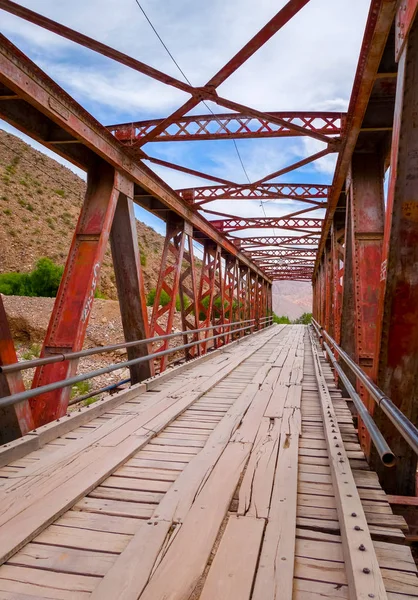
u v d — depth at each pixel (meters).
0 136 63.78
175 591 1.99
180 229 10.40
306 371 8.91
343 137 5.86
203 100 5.51
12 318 17.28
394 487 3.66
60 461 3.64
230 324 14.56
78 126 5.17
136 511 2.87
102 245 6.00
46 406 5.08
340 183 7.33
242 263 20.72
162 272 9.69
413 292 3.04
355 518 2.51
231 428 4.67
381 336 3.21
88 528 2.64
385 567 2.19
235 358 10.99
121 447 4.01
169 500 2.92
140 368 7.47
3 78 3.88
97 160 6.50
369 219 5.66
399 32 2.95
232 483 3.19
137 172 7.05
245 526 2.56
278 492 3.04
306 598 1.99
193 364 9.34
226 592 1.98
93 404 5.23
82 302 5.58
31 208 49.00
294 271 35.00
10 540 2.41
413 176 2.87
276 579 2.06
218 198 10.77
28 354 15.34
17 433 4.33
